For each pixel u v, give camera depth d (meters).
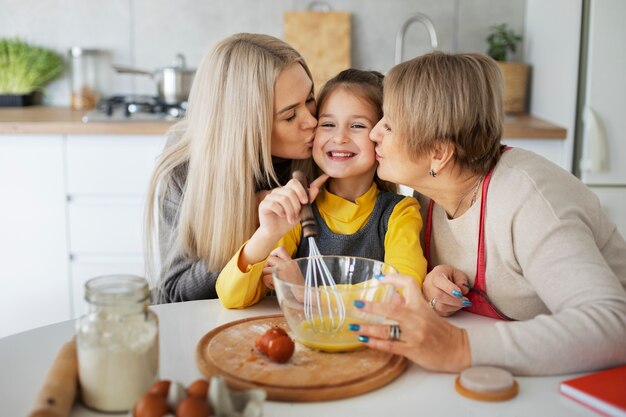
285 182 1.65
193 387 0.86
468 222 1.30
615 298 1.06
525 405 0.95
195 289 1.50
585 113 2.59
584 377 0.99
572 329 1.03
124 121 2.70
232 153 1.46
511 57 3.30
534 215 1.18
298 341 1.12
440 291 1.28
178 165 1.63
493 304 1.32
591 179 2.62
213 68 1.49
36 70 3.23
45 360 1.09
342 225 1.47
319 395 0.95
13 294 2.79
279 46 1.53
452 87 1.22
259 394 0.86
